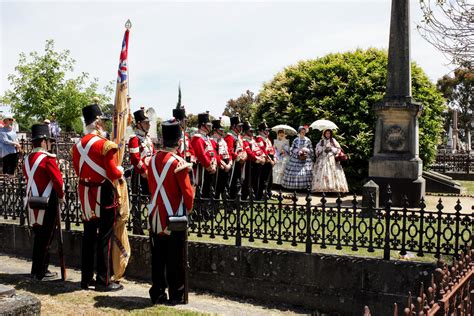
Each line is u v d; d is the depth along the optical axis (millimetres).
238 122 11531
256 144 12094
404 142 11266
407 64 11281
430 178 15383
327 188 13070
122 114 7348
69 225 8445
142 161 8898
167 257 6418
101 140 6777
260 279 7070
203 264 7426
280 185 14945
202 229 7961
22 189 9070
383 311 6449
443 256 6676
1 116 15656
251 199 7297
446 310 3973
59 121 27125
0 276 7527
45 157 7168
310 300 6812
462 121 50188
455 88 49469
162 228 6262
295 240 7051
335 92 15438
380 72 15375
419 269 6305
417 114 11219
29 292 6781
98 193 6758
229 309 6539
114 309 6109
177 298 6496
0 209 9664
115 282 7113
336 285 6691
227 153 10906
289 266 6926
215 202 7574
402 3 11266
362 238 6781
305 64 17109
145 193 9547
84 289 6957
